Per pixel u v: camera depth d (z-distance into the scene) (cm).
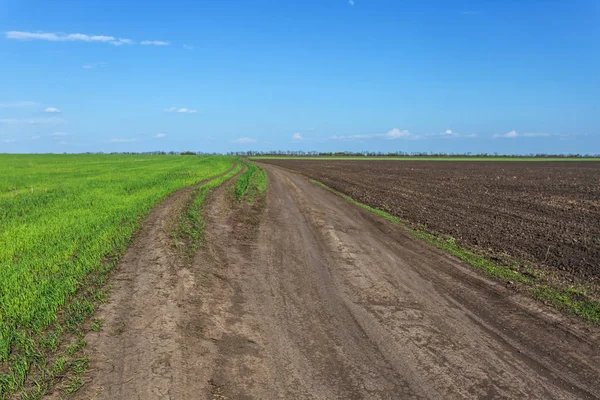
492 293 836
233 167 5203
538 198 2383
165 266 862
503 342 633
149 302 684
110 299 689
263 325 673
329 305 764
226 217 1523
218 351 576
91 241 1011
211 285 821
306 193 2448
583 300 803
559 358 589
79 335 565
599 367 568
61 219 1309
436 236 1355
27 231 1144
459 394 502
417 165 7038
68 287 712
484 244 1260
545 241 1300
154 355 532
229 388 495
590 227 1528
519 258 1110
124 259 899
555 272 991
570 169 5866
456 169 5725
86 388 460
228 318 689
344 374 539
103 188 2281
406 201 2212
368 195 2480
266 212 1702
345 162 8244
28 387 457
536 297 815
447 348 612
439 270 985
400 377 535
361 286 868
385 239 1295
